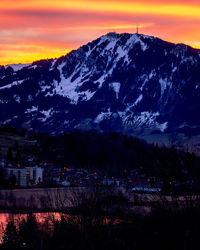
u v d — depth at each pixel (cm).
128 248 3619
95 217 3822
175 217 3538
